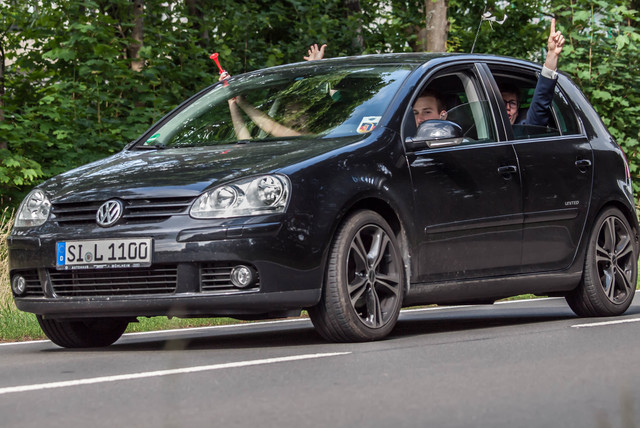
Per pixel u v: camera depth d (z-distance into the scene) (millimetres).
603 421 4391
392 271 10023
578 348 8734
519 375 7094
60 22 24266
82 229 9547
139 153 10969
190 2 28484
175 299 9164
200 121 11602
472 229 10883
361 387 6699
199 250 9109
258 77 12164
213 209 9203
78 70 23703
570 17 31203
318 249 9344
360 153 9945
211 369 7801
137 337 12102
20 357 9703
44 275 9766
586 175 12453
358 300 9703
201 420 5641
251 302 9102
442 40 25734
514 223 11391
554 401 6020
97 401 6461
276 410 5906
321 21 29625
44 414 6051
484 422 5414
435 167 10570
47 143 22734
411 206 10234
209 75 25969
